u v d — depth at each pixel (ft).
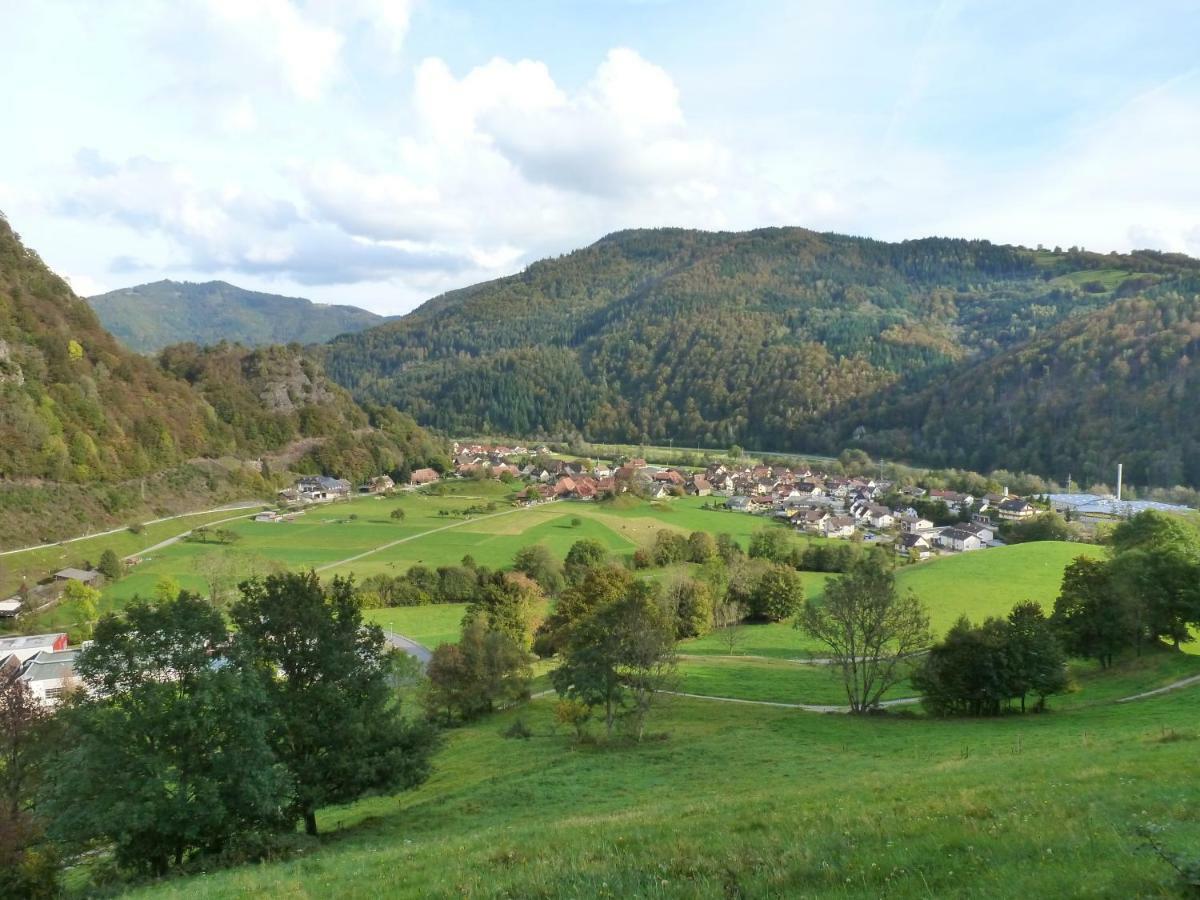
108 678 83.61
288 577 99.86
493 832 67.97
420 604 344.28
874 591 166.30
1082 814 44.57
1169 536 257.55
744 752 120.67
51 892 83.05
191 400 622.13
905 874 34.96
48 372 479.00
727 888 36.96
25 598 294.46
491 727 178.29
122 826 76.89
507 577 330.95
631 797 95.55
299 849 81.30
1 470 390.01
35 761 106.83
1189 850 31.53
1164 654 191.11
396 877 49.06
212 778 82.12
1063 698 169.07
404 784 97.25
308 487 617.21
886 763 101.65
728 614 319.27
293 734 94.02
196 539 425.28
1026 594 319.88
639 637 149.48
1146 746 81.25
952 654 160.15
